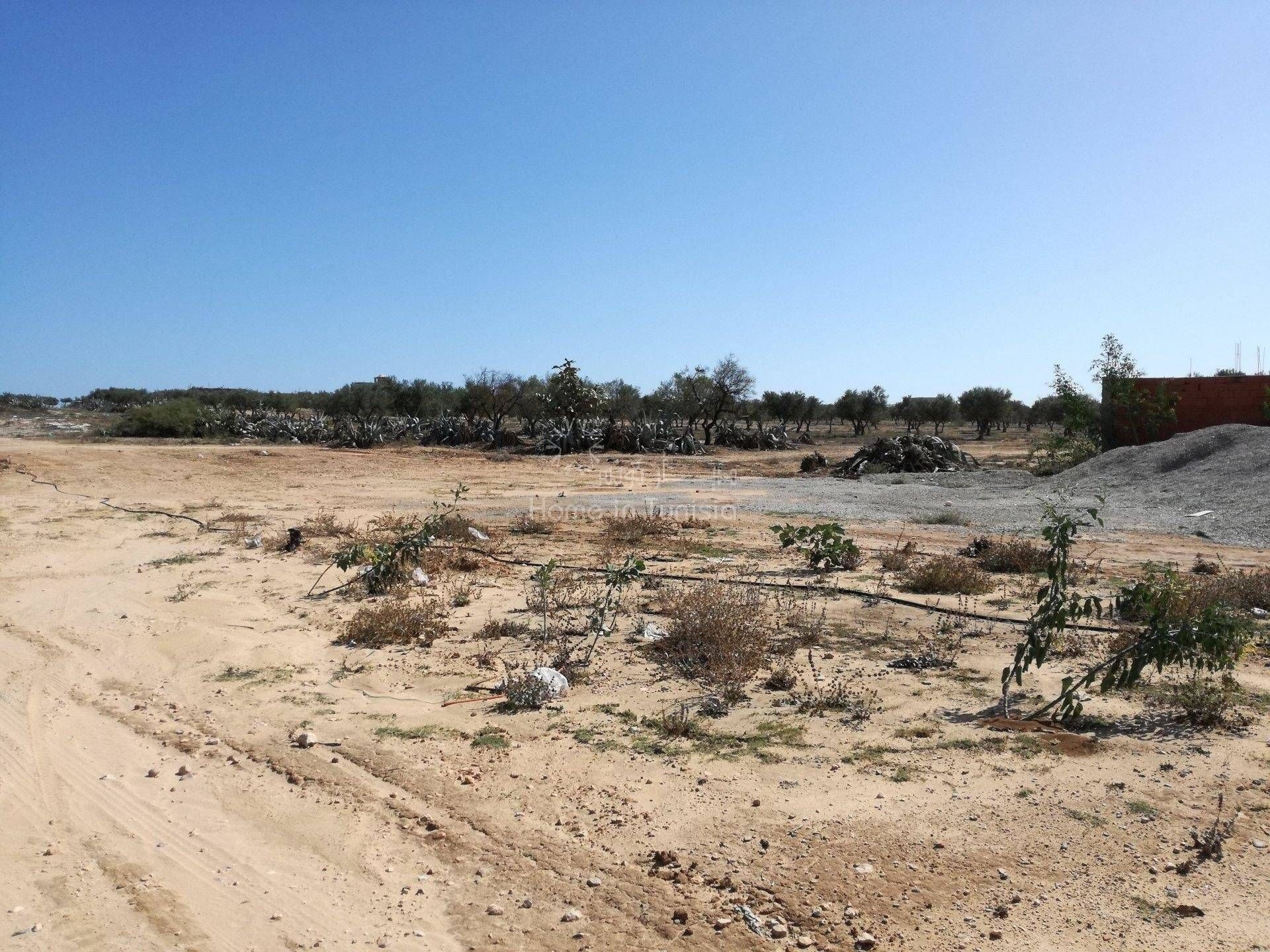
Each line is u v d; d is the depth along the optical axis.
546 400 48.94
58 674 7.53
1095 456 27.86
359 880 4.25
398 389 56.97
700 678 7.32
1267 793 5.12
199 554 13.41
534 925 3.86
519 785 5.30
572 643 8.45
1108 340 30.44
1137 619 9.12
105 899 4.07
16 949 3.64
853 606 10.03
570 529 17.17
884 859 4.41
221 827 4.80
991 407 72.12
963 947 3.69
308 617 9.54
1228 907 3.97
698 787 5.26
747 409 67.38
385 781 5.38
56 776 5.46
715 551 14.38
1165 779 5.33
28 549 13.77
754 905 4.00
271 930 3.83
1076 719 6.32
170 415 42.62
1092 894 4.09
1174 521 17.42
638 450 45.72
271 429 45.28
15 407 62.53
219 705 6.77
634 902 4.03
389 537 15.38
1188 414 27.69
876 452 34.47
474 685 7.14
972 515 19.44
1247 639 6.64
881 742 5.95
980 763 5.58
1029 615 9.55
